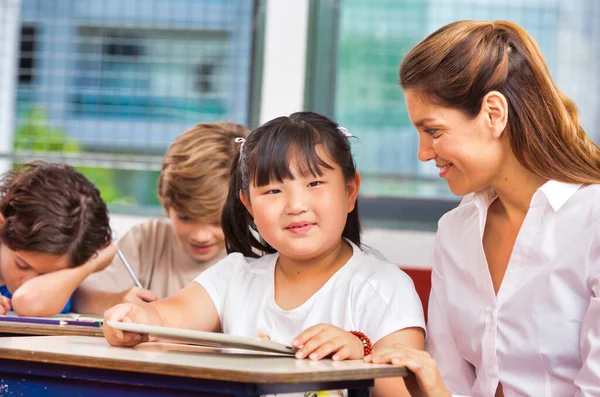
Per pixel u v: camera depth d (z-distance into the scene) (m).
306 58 2.97
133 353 1.08
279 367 0.96
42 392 1.07
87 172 3.10
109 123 3.11
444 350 1.58
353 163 1.50
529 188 1.44
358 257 1.48
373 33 2.99
